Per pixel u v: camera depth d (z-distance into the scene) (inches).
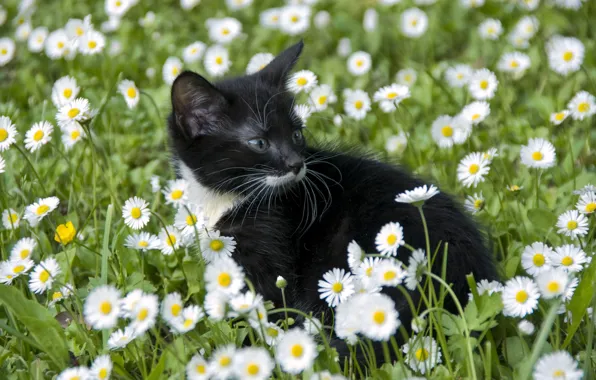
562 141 209.0
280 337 127.8
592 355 132.3
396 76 265.0
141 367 136.5
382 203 161.6
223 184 172.7
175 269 174.9
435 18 285.3
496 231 173.5
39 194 197.3
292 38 286.4
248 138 170.9
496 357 130.2
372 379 129.4
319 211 168.9
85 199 202.1
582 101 196.9
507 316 136.5
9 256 171.0
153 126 238.2
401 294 144.6
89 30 227.0
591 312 138.2
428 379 122.7
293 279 166.7
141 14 316.2
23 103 260.1
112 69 267.9
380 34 286.5
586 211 154.8
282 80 182.9
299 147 175.9
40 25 312.0
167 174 217.8
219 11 311.3
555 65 218.7
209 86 169.6
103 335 138.5
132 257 167.8
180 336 131.5
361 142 228.7
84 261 170.9
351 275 151.1
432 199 159.5
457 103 230.1
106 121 235.5
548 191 186.4
